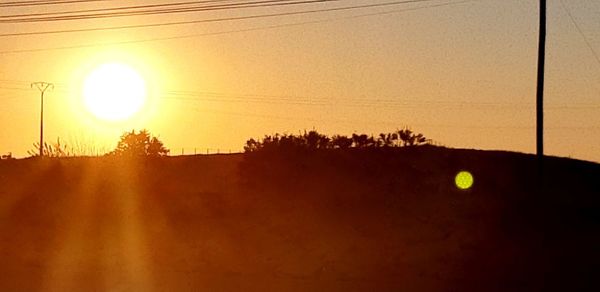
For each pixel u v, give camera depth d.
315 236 45.34
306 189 58.41
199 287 31.53
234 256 39.84
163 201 55.91
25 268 36.00
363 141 65.75
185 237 45.38
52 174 63.41
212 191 59.31
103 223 49.75
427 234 45.47
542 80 45.56
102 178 62.66
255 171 60.09
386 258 39.22
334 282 32.81
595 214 50.88
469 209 52.19
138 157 68.75
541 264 37.31
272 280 33.19
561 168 69.25
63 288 31.17
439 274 34.94
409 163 63.09
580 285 32.62
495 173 64.44
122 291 30.73
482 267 36.72
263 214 51.84
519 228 46.19
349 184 58.84
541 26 45.28
